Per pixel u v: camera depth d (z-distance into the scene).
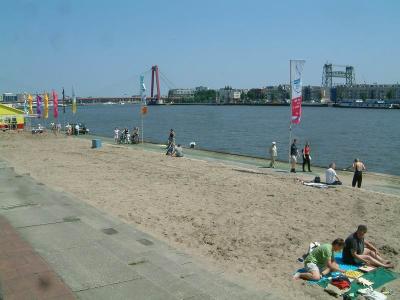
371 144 50.44
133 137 40.50
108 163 25.55
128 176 20.77
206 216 13.36
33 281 7.31
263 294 7.19
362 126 82.50
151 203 15.01
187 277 7.72
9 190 15.48
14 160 26.72
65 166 24.08
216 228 12.10
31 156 29.03
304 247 10.68
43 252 8.75
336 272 9.05
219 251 10.22
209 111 176.00
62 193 15.23
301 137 60.06
